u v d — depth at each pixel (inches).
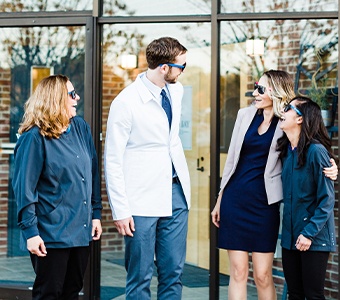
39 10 228.1
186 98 227.1
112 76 224.5
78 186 165.9
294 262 176.2
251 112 185.9
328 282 210.1
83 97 226.1
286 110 174.7
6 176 238.4
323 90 211.5
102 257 225.8
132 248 175.8
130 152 177.2
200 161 227.6
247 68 216.8
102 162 225.0
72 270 171.3
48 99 164.6
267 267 184.5
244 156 185.5
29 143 162.4
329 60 210.8
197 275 226.8
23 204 160.9
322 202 168.2
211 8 214.2
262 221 182.9
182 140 229.5
